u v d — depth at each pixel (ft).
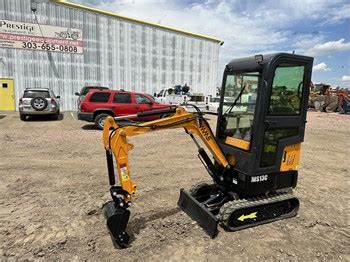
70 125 43.96
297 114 13.57
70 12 63.82
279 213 14.32
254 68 12.60
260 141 12.44
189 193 15.07
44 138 32.83
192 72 82.79
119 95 40.24
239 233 12.89
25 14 60.08
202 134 13.23
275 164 13.38
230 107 14.26
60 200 15.94
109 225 11.17
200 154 14.05
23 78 61.77
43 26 61.77
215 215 13.39
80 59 66.44
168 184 19.21
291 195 14.25
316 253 11.60
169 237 12.40
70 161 23.75
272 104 12.55
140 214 14.57
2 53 59.47
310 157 28.81
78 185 18.29
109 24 68.44
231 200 13.80
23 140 31.32
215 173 14.30
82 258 10.80
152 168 22.80
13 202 15.51
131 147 11.77
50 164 22.67
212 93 87.61
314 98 87.51
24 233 12.41
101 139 33.12
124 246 11.48
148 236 12.44
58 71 64.59
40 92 48.52
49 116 52.31
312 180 21.36
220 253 11.34
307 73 13.25
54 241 11.87
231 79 14.25
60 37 63.62
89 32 66.49
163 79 78.07
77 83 66.85
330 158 28.68
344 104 76.84
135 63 73.15
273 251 11.60
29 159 23.89
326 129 48.57
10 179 18.99
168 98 59.16
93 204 15.49
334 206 16.55
